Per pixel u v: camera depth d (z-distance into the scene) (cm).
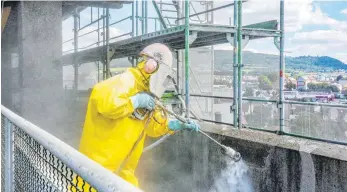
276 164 416
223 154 480
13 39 1295
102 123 285
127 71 292
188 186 533
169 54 291
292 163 399
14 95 1013
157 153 596
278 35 602
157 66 286
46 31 899
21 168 221
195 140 525
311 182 378
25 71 884
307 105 538
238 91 602
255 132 488
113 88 271
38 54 895
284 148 407
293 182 398
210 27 581
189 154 534
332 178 357
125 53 1054
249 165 452
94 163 101
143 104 280
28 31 881
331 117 518
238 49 593
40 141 153
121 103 266
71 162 111
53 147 133
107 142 286
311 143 417
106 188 83
